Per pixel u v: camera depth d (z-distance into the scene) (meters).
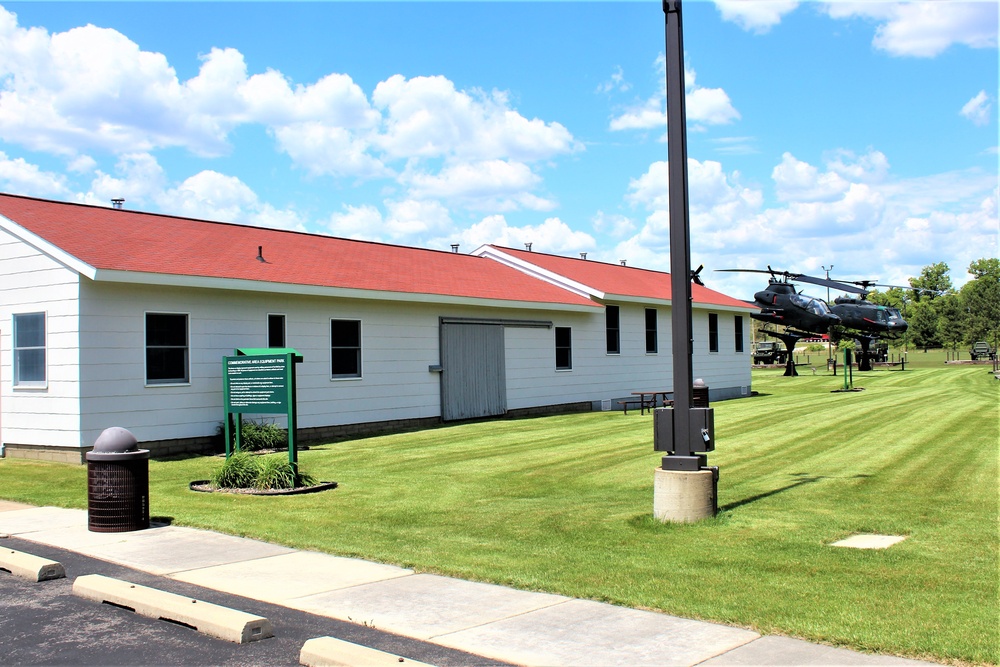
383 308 20.27
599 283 28.50
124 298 15.43
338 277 19.30
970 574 7.02
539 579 7.05
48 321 15.31
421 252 26.16
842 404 26.58
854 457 14.47
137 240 17.25
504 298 23.16
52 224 16.59
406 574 7.39
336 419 19.02
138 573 7.55
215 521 9.74
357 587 6.98
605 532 8.84
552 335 25.70
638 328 29.69
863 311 48.72
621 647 5.43
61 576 7.51
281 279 17.55
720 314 34.09
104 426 15.12
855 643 5.39
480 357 23.02
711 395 32.97
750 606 6.18
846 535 8.57
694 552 7.88
